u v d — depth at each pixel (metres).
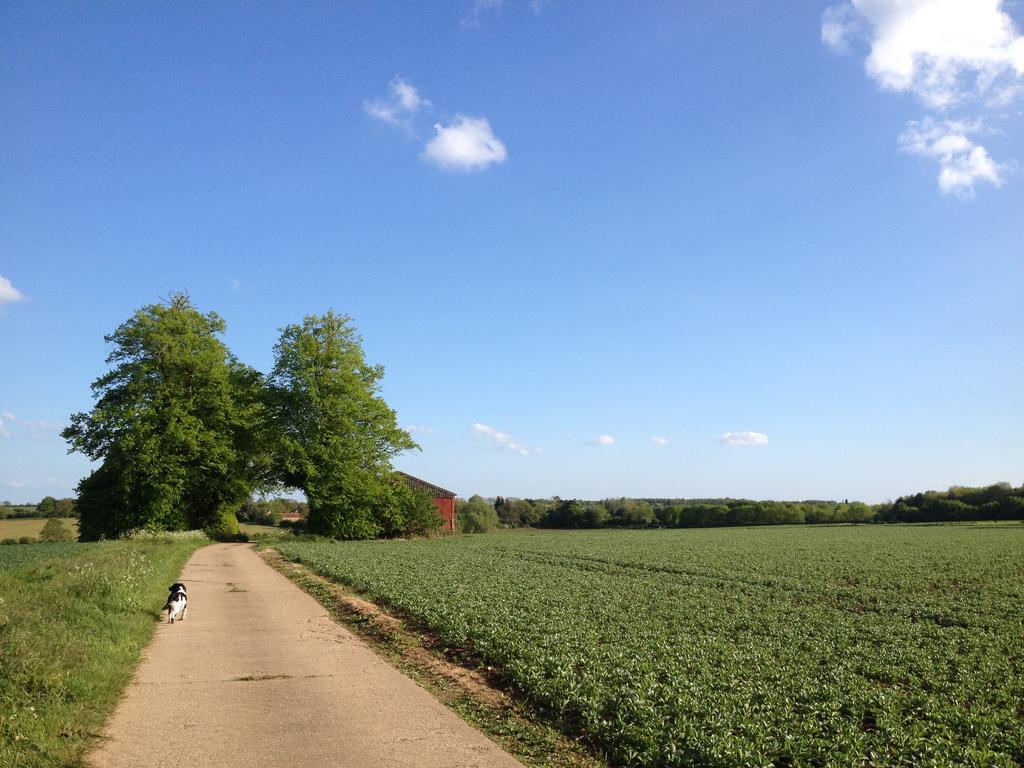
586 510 137.62
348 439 61.09
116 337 51.62
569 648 14.60
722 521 128.88
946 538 70.75
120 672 12.26
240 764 8.27
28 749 8.18
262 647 15.27
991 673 14.31
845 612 23.48
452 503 85.19
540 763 8.88
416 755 8.74
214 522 58.75
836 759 8.92
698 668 13.41
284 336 61.75
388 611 20.69
